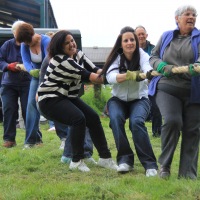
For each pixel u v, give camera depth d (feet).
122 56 19.83
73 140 20.10
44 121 41.75
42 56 25.09
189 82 17.71
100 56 59.06
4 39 39.75
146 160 19.44
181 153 18.30
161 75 17.78
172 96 17.89
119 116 19.74
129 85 19.84
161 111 17.87
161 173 18.20
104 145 21.07
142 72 18.79
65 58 19.39
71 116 19.60
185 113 18.07
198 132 18.08
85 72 19.43
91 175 19.83
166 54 17.90
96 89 49.29
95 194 16.31
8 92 27.66
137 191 16.57
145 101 20.12
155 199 15.61
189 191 16.21
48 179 19.25
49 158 23.58
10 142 27.78
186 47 17.62
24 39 24.64
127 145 19.97
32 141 26.96
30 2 61.98
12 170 21.11
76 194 16.35
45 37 25.27
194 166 18.34
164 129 17.79
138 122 19.44
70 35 19.63
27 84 27.63
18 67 26.76
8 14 68.08
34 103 26.50
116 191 16.44
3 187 17.79
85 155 22.11
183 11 17.63
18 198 16.05
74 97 20.25
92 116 20.56
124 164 19.81
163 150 18.04
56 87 19.62
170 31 18.24
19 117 38.75
